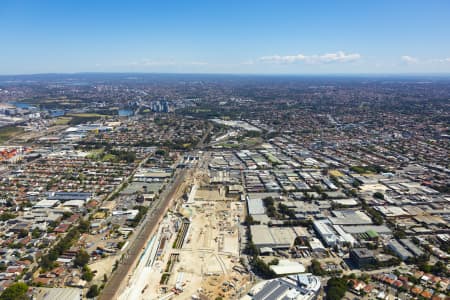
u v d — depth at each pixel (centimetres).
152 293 16862
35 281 17538
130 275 18400
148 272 18438
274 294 16112
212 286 17462
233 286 17438
